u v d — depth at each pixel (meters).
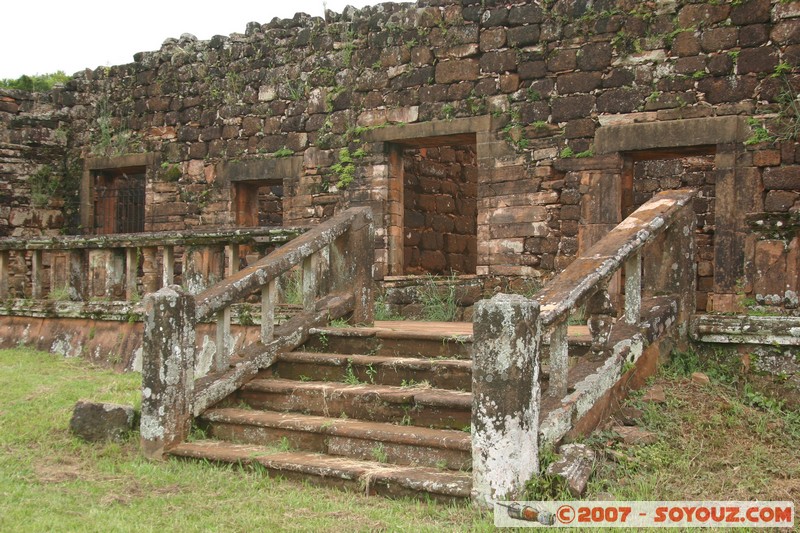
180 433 5.98
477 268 12.11
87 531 4.43
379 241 12.98
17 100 16.78
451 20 12.39
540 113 11.63
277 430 5.91
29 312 10.10
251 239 8.09
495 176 11.97
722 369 6.46
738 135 10.23
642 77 10.91
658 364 6.41
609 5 11.16
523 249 11.72
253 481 5.31
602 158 11.12
